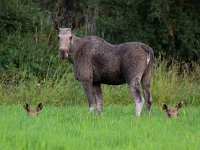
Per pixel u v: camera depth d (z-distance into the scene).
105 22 85.19
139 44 47.22
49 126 37.69
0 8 83.81
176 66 76.25
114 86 64.81
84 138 32.69
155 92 64.44
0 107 55.19
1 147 29.61
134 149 29.58
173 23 83.50
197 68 72.62
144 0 84.44
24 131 34.41
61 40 46.53
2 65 76.06
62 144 30.45
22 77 70.00
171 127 38.41
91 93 47.84
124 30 84.44
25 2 89.88
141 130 36.41
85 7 98.81
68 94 64.44
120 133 34.84
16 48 78.75
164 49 83.75
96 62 47.56
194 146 30.16
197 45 83.31
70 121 41.56
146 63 47.09
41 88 65.62
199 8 85.44
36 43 80.19
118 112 50.81
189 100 65.81
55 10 100.00
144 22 84.44
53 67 75.56
